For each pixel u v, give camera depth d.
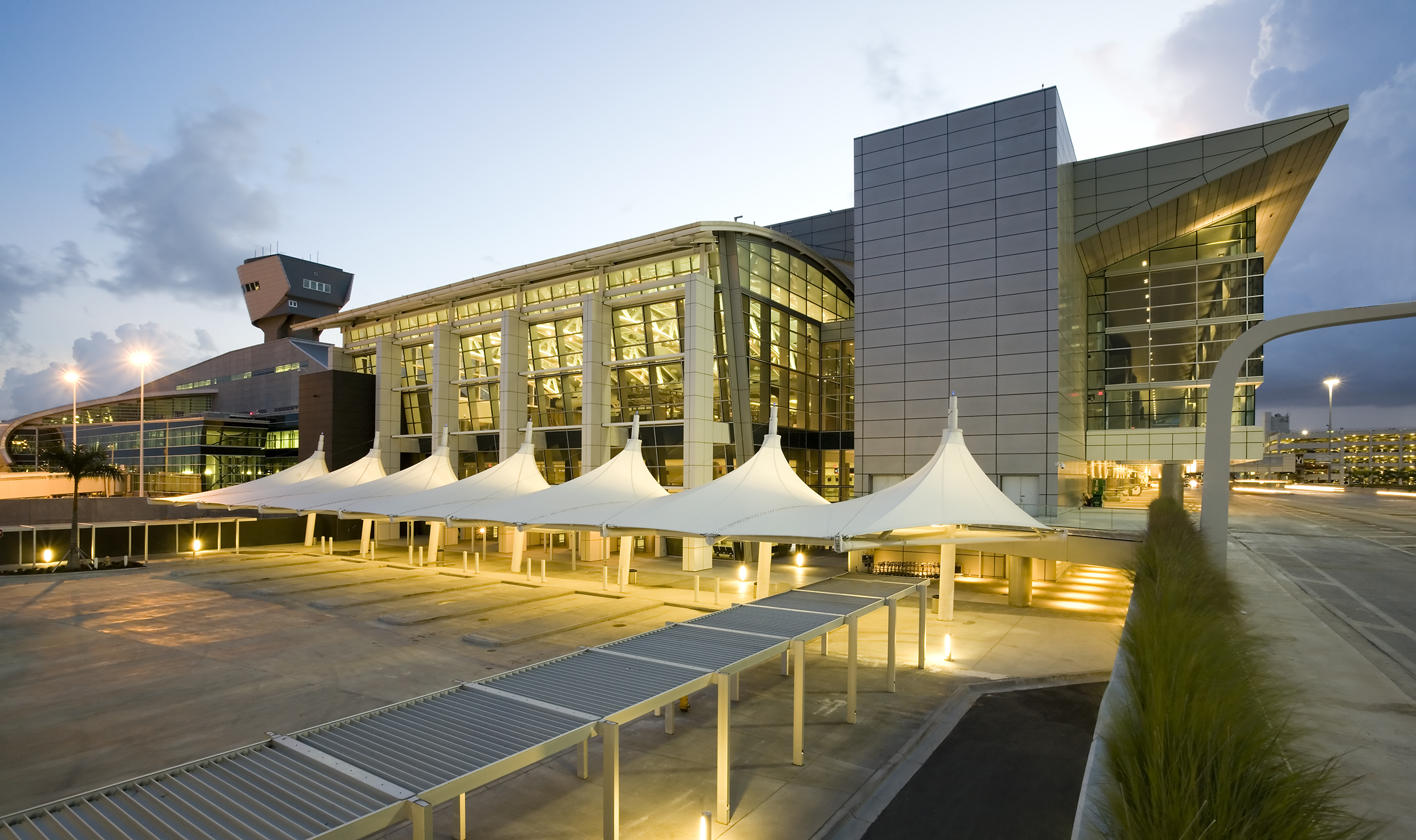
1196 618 9.05
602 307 38.44
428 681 15.82
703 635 11.28
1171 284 36.81
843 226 46.66
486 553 40.56
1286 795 4.44
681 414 36.53
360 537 48.44
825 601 14.34
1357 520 44.34
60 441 83.88
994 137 30.17
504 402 41.50
